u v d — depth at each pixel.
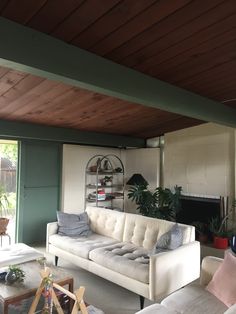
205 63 2.55
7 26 1.70
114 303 2.81
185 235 3.09
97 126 4.88
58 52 1.95
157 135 6.02
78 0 1.63
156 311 1.88
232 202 4.79
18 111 3.73
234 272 2.04
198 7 1.70
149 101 2.71
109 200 5.95
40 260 2.86
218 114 3.66
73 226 3.95
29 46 1.79
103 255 3.06
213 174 5.02
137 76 2.58
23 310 2.38
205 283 2.36
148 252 3.14
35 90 3.01
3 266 2.76
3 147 5.56
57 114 3.96
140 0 1.64
